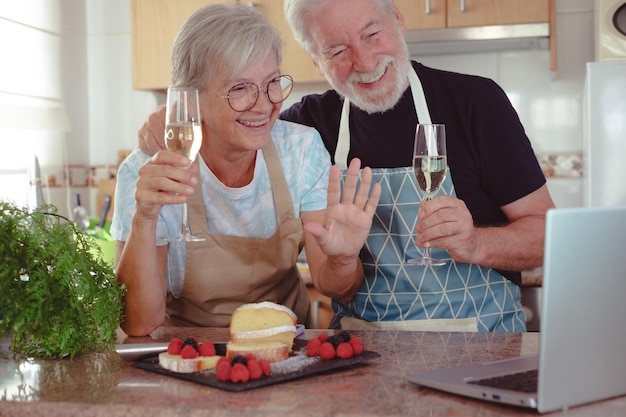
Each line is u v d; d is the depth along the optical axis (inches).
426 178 63.2
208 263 69.1
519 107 144.9
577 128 142.6
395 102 74.4
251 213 70.2
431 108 75.6
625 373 40.9
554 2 130.8
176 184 54.9
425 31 135.5
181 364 45.9
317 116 81.1
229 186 69.2
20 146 147.3
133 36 152.3
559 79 142.9
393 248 75.0
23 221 52.7
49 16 155.9
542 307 36.7
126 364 50.1
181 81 63.2
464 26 134.0
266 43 61.2
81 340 53.3
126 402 40.8
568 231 37.2
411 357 50.1
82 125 168.1
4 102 141.2
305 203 71.6
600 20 119.9
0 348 56.3
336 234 59.2
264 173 70.0
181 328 63.8
